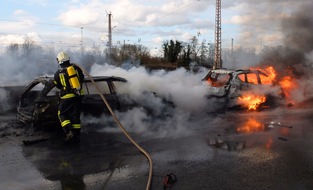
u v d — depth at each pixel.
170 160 5.67
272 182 4.68
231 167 5.30
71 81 6.74
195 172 5.10
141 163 5.54
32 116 7.63
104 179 4.88
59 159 5.82
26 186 4.64
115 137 7.27
